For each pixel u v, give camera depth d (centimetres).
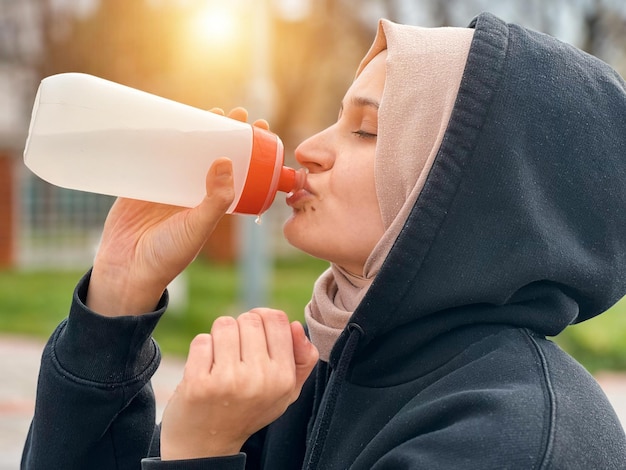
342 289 180
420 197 157
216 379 146
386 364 165
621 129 173
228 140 181
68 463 174
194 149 180
